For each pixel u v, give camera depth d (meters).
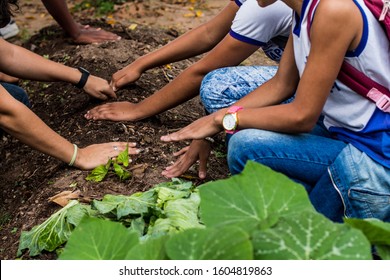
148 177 3.10
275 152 2.50
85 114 3.71
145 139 3.43
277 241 1.51
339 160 2.45
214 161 3.28
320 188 2.53
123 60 4.31
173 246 1.49
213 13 6.03
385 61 2.28
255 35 3.01
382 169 2.40
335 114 2.46
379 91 2.32
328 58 2.23
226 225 1.59
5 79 4.07
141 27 4.89
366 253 1.47
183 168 3.08
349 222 1.60
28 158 3.69
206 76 3.16
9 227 3.08
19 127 2.97
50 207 3.04
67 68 3.65
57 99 4.08
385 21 2.19
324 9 2.17
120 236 1.62
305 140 2.51
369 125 2.39
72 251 1.60
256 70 3.16
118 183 3.09
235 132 2.59
